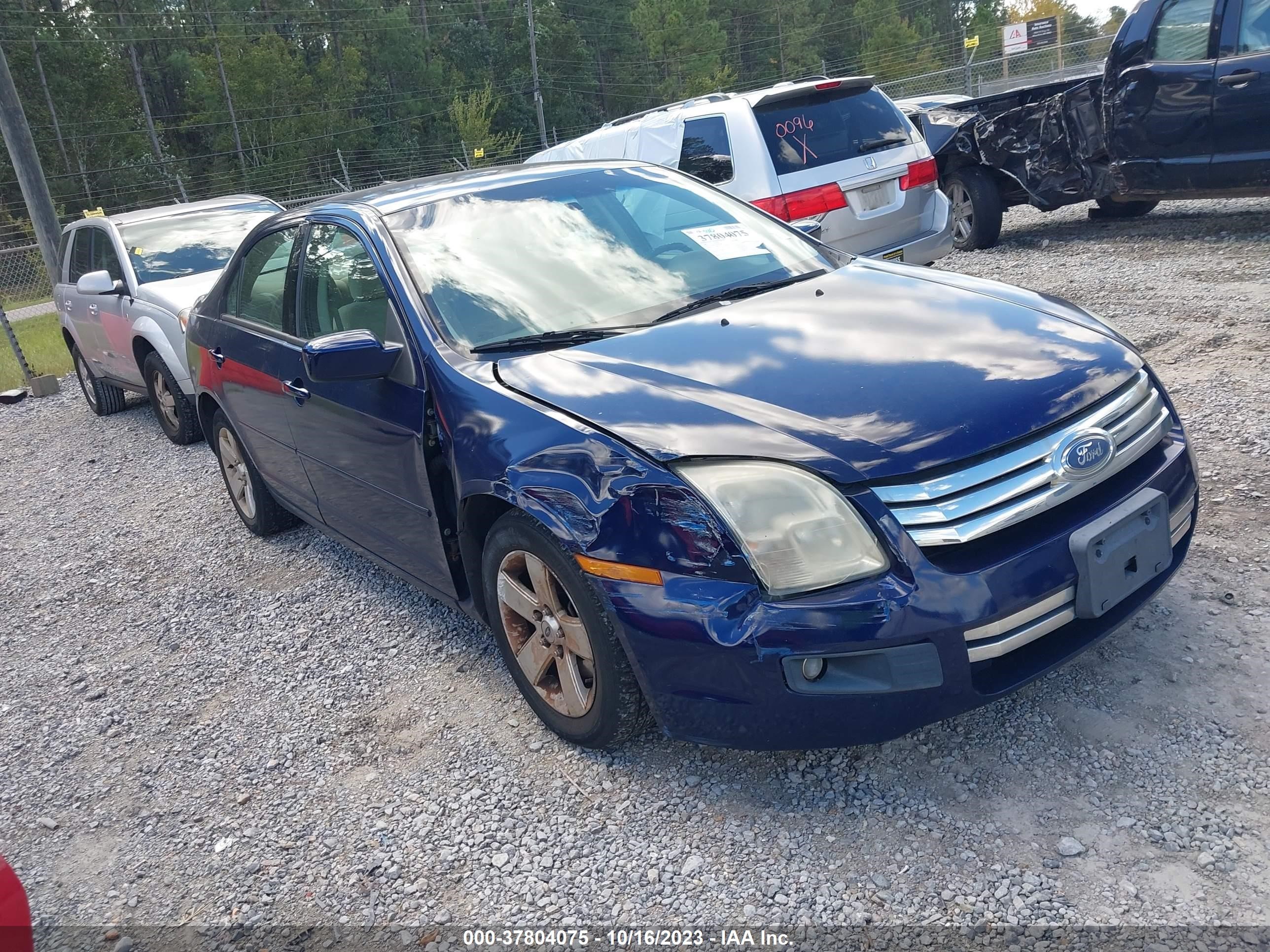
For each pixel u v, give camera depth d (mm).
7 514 6980
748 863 2496
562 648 2959
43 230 12820
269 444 4621
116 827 3166
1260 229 8266
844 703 2344
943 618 2287
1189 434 4465
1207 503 3840
